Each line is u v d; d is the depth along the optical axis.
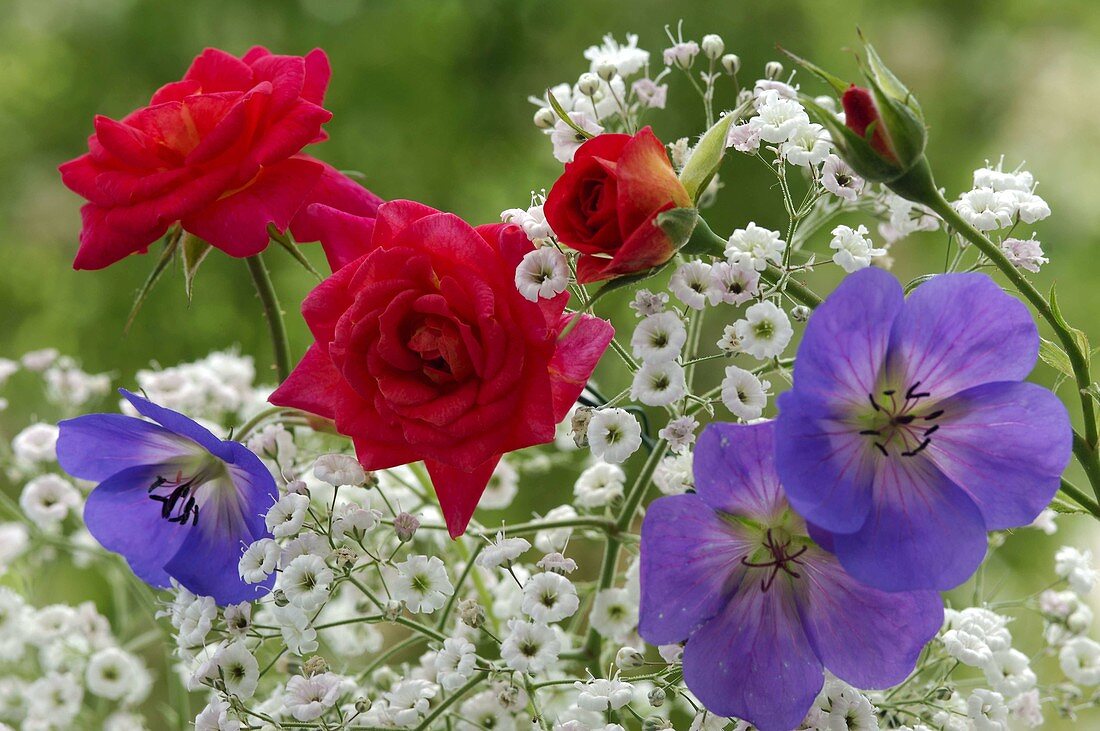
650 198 0.54
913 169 0.55
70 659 0.71
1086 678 0.63
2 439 0.74
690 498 0.55
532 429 0.55
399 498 0.66
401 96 1.49
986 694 0.58
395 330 0.56
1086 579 0.63
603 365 1.04
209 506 0.60
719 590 0.55
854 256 0.57
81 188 0.60
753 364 0.81
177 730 0.69
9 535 0.70
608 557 0.60
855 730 0.56
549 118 0.61
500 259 0.56
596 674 0.61
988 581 1.22
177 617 0.59
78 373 0.74
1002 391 0.55
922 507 0.55
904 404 0.55
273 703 0.61
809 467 0.54
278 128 0.59
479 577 0.65
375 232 0.57
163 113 0.60
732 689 0.55
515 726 0.62
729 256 0.55
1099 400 0.56
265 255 1.40
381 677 0.63
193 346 1.38
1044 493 0.54
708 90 0.62
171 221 0.59
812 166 0.57
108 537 0.60
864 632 0.56
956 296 0.54
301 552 0.57
